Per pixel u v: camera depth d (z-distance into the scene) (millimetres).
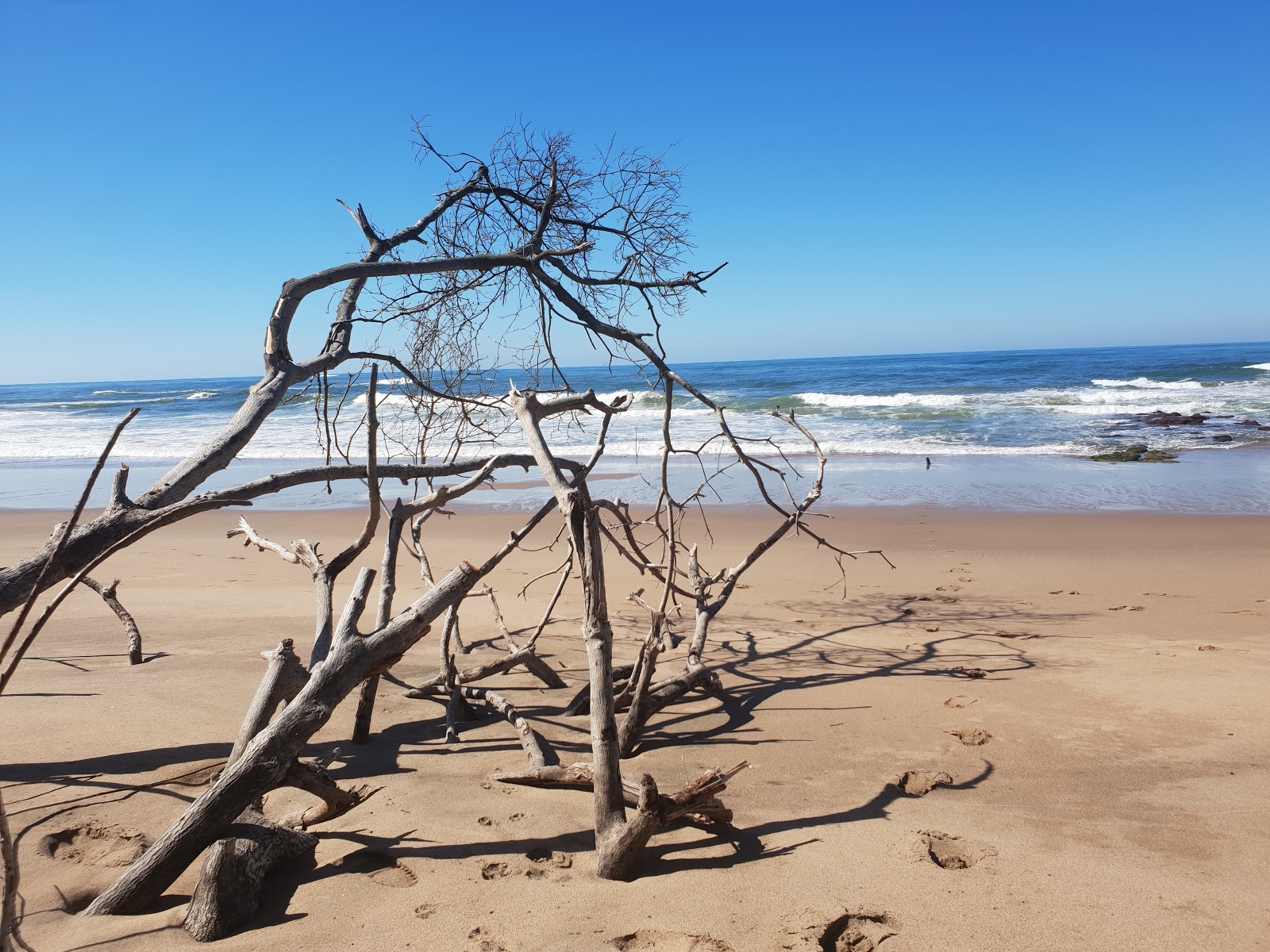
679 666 5355
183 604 7277
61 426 31594
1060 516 11617
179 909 2564
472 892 2709
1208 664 5195
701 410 29344
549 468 3174
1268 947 2414
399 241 5414
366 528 3447
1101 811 3305
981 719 4371
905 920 2562
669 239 5816
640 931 2494
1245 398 28125
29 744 3893
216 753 3803
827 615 6938
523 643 5793
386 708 4684
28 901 2598
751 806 3377
